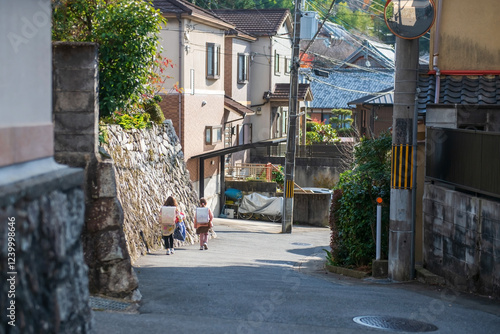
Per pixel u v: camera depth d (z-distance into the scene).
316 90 53.19
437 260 11.30
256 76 39.59
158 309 7.79
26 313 3.24
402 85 11.36
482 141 9.63
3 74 3.40
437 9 13.55
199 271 12.08
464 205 10.11
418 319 7.82
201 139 28.98
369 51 54.44
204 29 28.73
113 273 8.37
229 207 31.89
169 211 15.36
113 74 13.74
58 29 13.40
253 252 17.89
